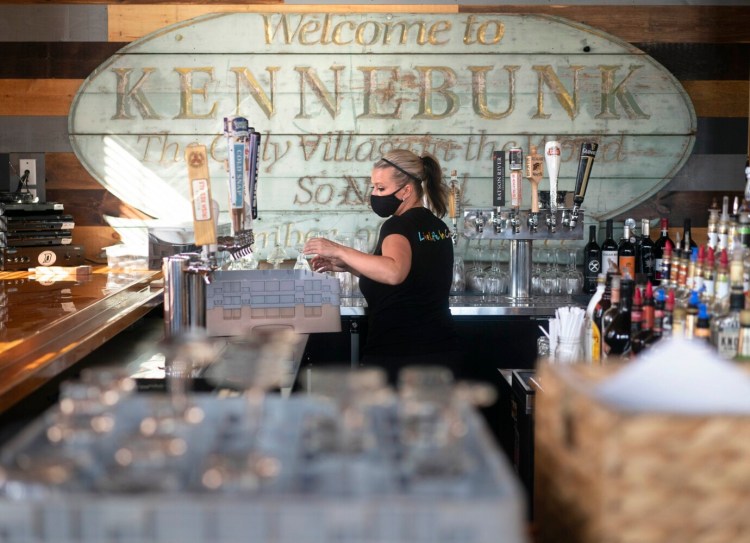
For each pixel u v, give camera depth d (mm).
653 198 4934
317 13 4848
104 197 4918
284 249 4934
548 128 4895
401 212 3664
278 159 4902
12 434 2039
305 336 3438
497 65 4875
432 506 1132
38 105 4879
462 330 4367
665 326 2484
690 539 1310
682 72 4891
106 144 4898
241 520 1134
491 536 1132
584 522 1389
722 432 1296
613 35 4871
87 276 4254
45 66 4863
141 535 1137
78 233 4934
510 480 1202
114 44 4867
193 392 2457
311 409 1543
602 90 4887
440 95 4883
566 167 4910
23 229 4602
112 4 4844
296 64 4871
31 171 4898
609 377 1576
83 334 2775
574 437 1439
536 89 4883
